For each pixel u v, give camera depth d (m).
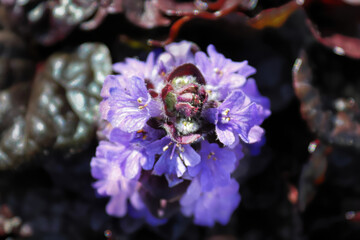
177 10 0.16
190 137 0.13
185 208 0.15
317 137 0.16
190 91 0.13
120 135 0.13
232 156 0.13
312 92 0.16
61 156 0.16
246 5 0.16
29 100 0.16
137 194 0.15
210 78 0.13
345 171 0.16
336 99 0.16
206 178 0.13
